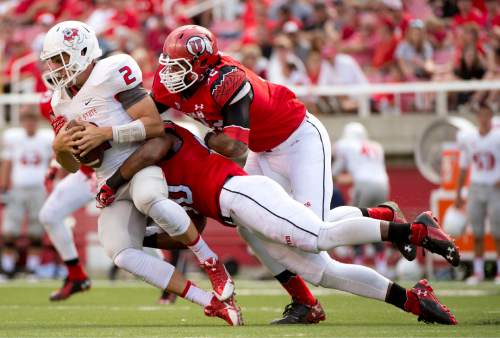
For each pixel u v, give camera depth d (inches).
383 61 1739.7
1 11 2174.0
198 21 2052.2
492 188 1411.2
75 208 1066.7
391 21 1748.3
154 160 684.1
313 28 1850.4
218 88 692.1
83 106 692.1
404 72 1718.8
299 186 749.3
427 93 1676.9
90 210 1648.6
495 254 1470.2
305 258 697.6
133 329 679.7
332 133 1686.8
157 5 1935.3
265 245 705.6
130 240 696.4
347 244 669.3
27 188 1581.0
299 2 1878.7
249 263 1611.7
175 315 863.1
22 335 636.1
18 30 2135.8
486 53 1664.6
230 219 696.4
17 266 1641.2
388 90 1610.5
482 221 1428.4
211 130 727.1
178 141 705.0
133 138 685.3
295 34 1728.6
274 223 671.1
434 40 1791.3
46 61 693.9
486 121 1411.2
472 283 1371.8
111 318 832.9
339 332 626.8
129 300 1099.9
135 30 1870.1
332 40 1815.9
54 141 696.4
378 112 1710.1
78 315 875.4
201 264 692.1
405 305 697.0
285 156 759.1
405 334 607.5
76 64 682.2
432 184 1614.2
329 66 1704.0
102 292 1238.9
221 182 686.5
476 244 1432.1
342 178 1512.1
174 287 691.4
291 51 1711.4
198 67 690.8
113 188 689.6
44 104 1087.6
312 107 1676.9
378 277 698.2
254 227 679.7
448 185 1481.3
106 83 685.9
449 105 1653.5
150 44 1851.6
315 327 677.9
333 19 1887.3
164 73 697.6
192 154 700.7
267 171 773.3
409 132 1654.8
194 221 728.3
